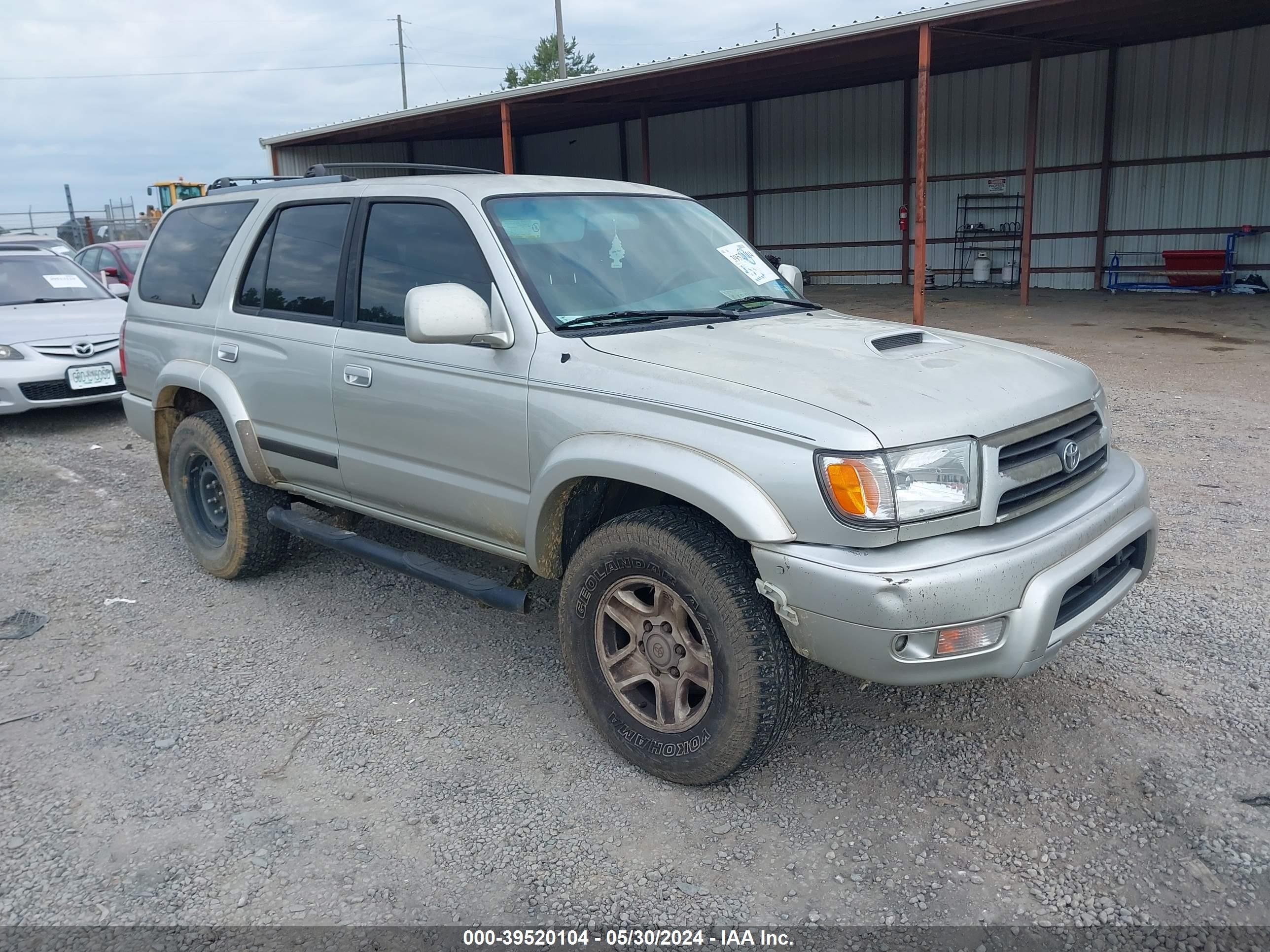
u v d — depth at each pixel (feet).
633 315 11.69
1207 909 8.31
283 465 14.65
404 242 12.76
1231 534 16.88
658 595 10.09
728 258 13.84
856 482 8.59
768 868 9.00
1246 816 9.45
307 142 74.28
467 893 8.77
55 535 19.27
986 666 8.90
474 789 10.35
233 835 9.63
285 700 12.36
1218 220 53.98
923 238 40.45
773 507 8.94
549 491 10.60
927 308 52.54
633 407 9.96
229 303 15.33
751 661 9.34
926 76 40.14
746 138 72.33
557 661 13.37
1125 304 51.21
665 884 8.82
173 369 15.98
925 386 9.57
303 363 13.70
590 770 10.69
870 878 8.83
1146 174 55.88
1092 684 12.02
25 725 11.82
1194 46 52.49
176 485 16.81
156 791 10.39
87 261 51.19
